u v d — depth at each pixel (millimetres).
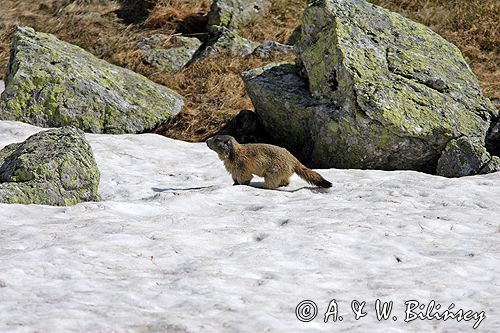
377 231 9180
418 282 7586
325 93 15195
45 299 6738
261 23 23750
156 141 15727
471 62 20656
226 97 19016
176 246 8359
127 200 11391
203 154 15016
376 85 14398
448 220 9930
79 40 24141
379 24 16297
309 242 8609
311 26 16219
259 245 8508
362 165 14445
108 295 6871
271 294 7066
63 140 11430
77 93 16953
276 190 11773
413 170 14516
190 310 6637
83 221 9172
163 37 23359
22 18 26047
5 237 8438
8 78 17922
